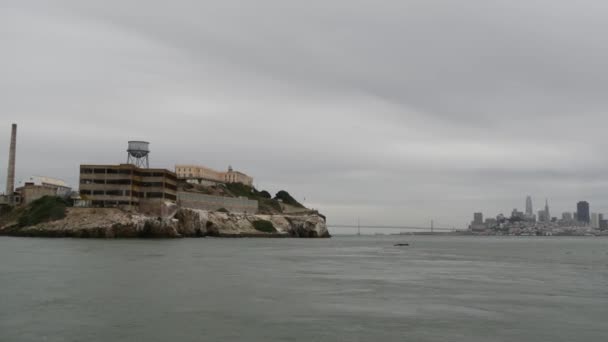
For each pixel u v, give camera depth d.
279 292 50.00
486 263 94.31
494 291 52.81
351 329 34.50
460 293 51.09
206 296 46.53
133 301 43.25
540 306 43.75
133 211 194.12
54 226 183.00
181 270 67.69
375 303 44.44
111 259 81.94
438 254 128.50
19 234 184.62
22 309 39.34
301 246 161.62
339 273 69.94
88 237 178.12
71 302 42.28
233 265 77.75
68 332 32.62
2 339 30.89
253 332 33.34
